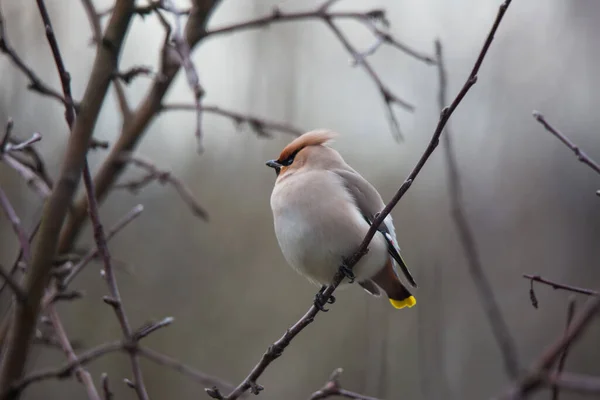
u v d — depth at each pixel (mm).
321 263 7383
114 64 6344
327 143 8211
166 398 14414
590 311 3697
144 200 16156
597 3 17234
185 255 15789
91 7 7613
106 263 5641
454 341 12516
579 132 16812
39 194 6695
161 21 5730
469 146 16250
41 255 6133
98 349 6109
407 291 7781
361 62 7387
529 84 17094
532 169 16438
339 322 15125
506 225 15984
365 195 7574
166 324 5578
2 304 8539
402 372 12648
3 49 5918
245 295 15609
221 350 15000
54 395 13188
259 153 17469
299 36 19219
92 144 6590
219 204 16609
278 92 18969
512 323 14695
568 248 15688
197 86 5098
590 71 17203
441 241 12008
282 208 7527
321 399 5520
